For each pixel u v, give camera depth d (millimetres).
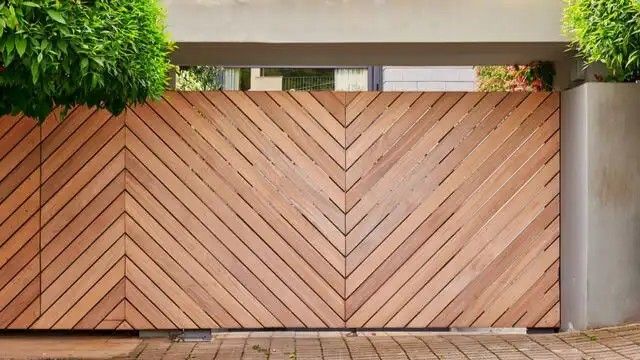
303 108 6793
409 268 6785
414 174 6793
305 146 6789
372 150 6785
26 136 6730
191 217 6773
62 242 6730
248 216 6789
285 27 6398
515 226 6770
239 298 6773
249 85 10891
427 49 6723
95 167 6750
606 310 6309
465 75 11008
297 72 11039
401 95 6777
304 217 6793
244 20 6395
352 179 6785
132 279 6758
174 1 6379
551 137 6797
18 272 6719
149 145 6773
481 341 6352
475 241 6773
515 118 6781
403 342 6410
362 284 6789
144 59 5090
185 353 6125
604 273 6297
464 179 6785
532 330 6844
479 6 6363
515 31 6355
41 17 4199
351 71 11102
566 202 6695
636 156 6312
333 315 6770
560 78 7270
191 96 6781
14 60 4242
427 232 6785
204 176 6777
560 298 6785
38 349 6305
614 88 6305
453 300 6773
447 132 6785
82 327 6730
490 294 6770
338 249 6781
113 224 6762
